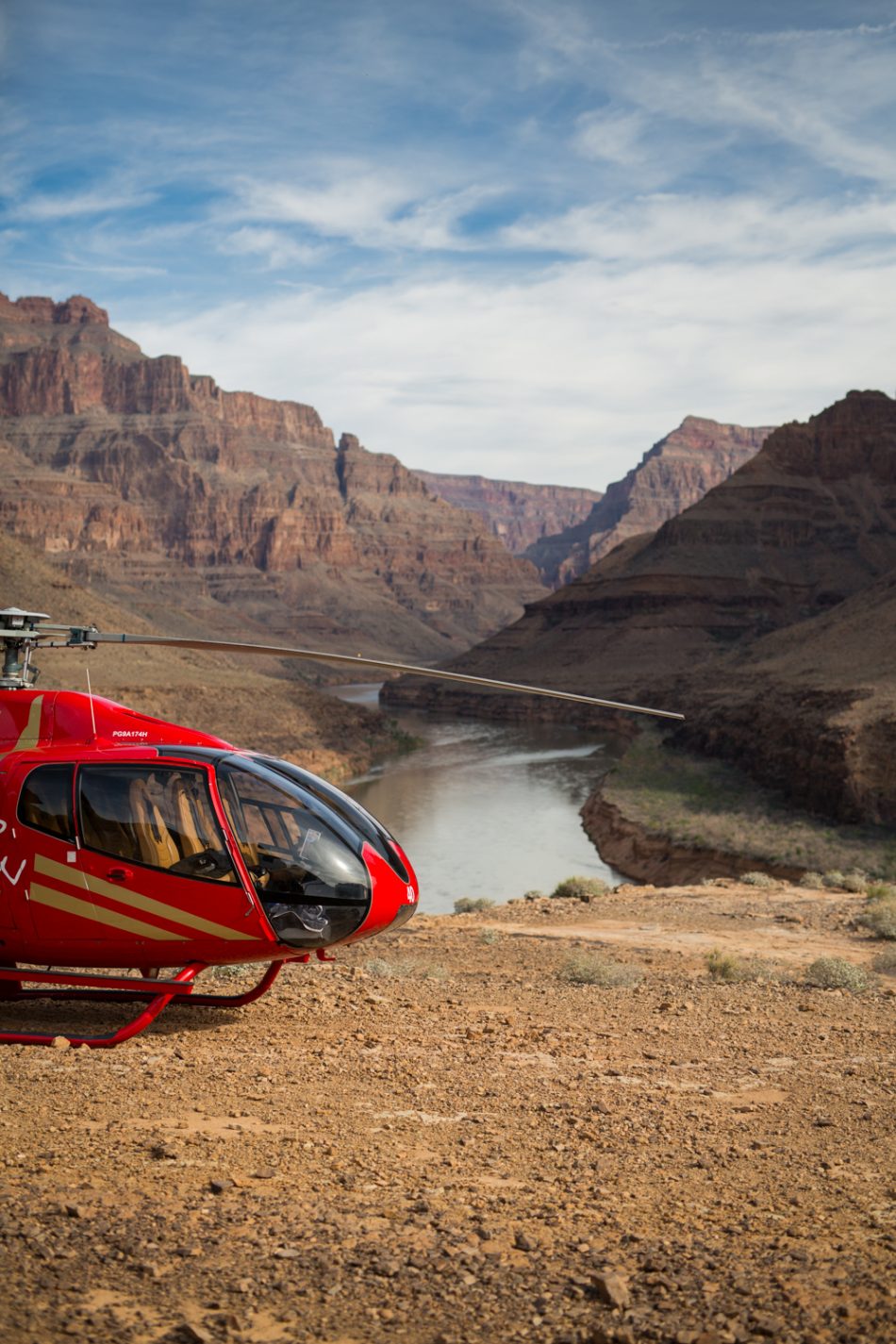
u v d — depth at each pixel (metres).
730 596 188.88
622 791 65.38
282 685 110.75
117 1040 7.43
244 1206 4.59
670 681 135.12
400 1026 8.95
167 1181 4.84
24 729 7.88
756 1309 3.76
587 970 12.77
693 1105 6.81
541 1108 6.52
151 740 7.91
